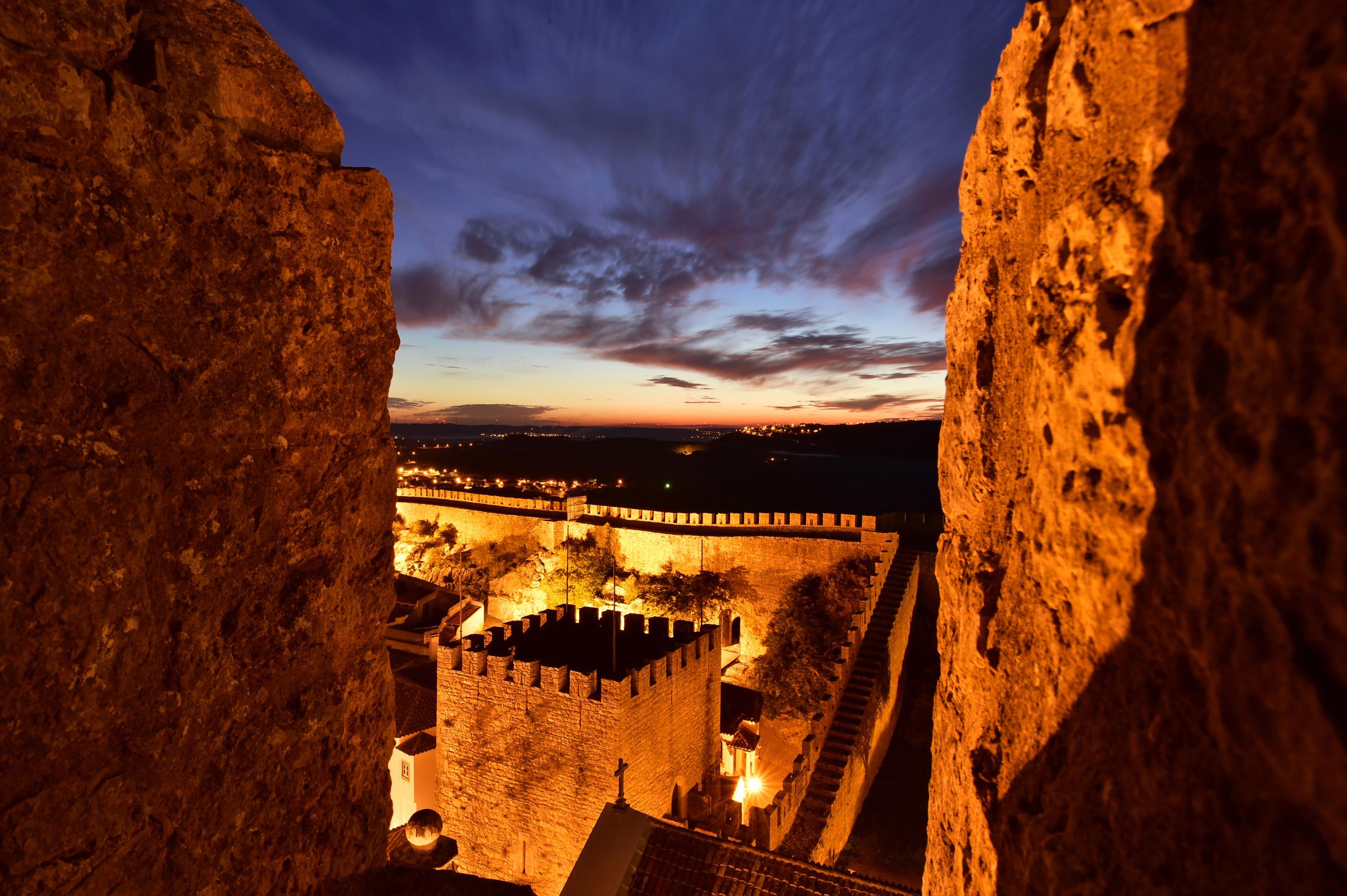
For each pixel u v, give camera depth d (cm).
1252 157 109
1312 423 90
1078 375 159
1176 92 135
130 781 210
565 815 1307
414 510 3759
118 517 206
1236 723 102
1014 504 208
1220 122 119
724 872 788
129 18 216
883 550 2325
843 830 1508
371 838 321
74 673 194
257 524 257
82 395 197
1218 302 113
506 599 3089
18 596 181
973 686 221
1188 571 118
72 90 192
